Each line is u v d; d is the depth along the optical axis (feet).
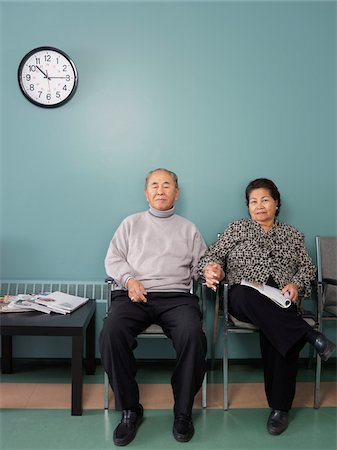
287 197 7.37
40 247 7.31
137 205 7.32
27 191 7.27
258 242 6.40
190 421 5.16
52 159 7.27
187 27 7.22
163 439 5.04
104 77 7.22
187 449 4.83
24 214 7.29
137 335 5.65
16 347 7.39
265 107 7.29
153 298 5.96
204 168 7.31
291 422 5.49
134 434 5.08
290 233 6.52
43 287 7.27
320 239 6.95
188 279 6.52
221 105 7.28
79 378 5.57
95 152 7.27
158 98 7.24
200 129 7.28
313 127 7.33
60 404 5.90
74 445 4.88
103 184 7.29
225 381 5.80
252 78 7.27
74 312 6.26
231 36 7.23
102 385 6.53
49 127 7.23
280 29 7.25
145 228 6.55
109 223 7.32
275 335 5.35
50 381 6.69
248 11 7.23
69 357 7.42
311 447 4.91
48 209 7.29
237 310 5.75
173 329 5.47
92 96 7.23
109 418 5.53
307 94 7.30
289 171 7.35
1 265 7.30
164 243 6.45
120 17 7.19
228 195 7.33
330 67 7.30
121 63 7.22
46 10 7.17
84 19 7.19
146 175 7.29
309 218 7.40
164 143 7.27
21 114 7.22
